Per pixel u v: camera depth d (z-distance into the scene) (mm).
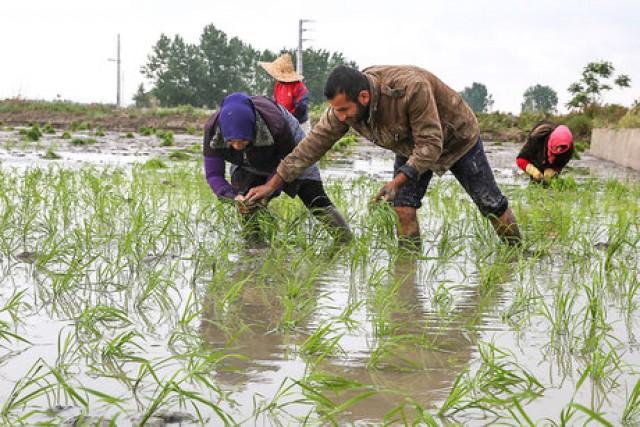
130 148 18609
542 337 3389
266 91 110688
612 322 3662
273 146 5547
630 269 4934
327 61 103750
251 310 3727
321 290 4168
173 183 9164
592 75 32812
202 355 2840
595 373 2832
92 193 7820
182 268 4629
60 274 4301
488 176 5488
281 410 2488
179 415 2400
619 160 18062
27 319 3471
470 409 2531
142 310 3676
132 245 5141
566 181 9773
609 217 7520
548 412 2516
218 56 106938
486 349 3193
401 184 5039
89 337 3227
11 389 2627
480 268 4871
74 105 48906
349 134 27422
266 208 5789
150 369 2586
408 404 2564
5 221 5578
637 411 2504
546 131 9984
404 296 4098
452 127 5258
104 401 2533
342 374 2855
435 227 6512
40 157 13719
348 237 5703
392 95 4898
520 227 6434
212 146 5668
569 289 4332
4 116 42469
